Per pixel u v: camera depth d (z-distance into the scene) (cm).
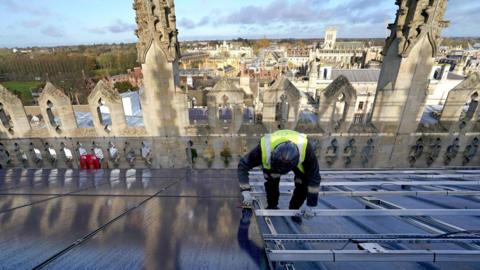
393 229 374
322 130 839
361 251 260
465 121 817
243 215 340
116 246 252
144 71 787
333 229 378
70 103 869
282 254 261
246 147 882
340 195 521
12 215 348
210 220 320
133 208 377
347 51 11206
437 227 366
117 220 323
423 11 662
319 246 325
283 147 382
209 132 867
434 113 2298
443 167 865
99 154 1145
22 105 862
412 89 766
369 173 750
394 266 299
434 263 296
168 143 898
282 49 17488
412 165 883
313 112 3494
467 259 256
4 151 910
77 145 910
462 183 566
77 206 391
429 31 677
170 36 748
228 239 265
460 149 850
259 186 637
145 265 217
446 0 653
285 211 375
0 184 548
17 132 885
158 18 710
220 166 919
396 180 654
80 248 249
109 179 604
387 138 844
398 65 744
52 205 395
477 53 13262
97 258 228
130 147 912
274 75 7900
